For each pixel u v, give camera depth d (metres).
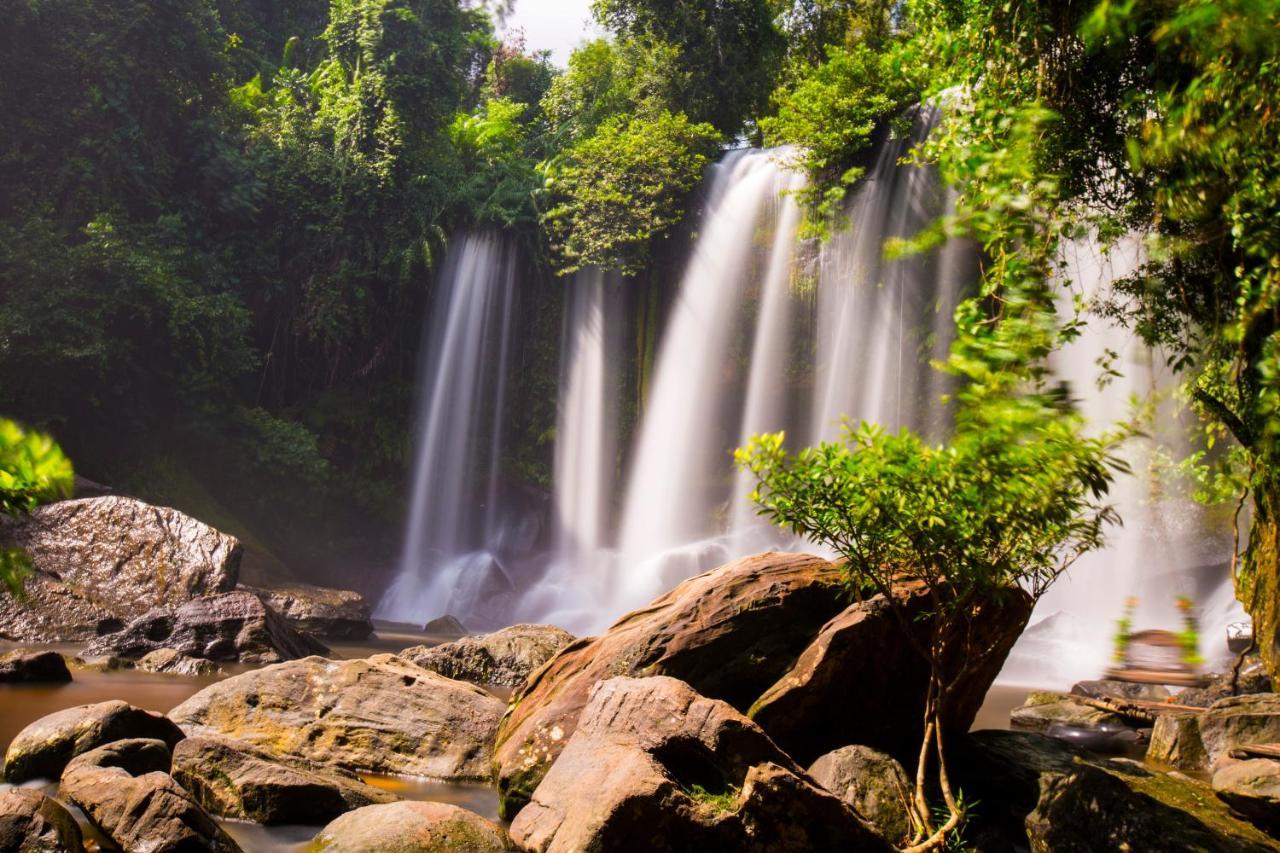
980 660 6.14
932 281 22.64
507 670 10.35
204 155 25.00
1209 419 7.79
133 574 14.66
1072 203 6.55
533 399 28.30
